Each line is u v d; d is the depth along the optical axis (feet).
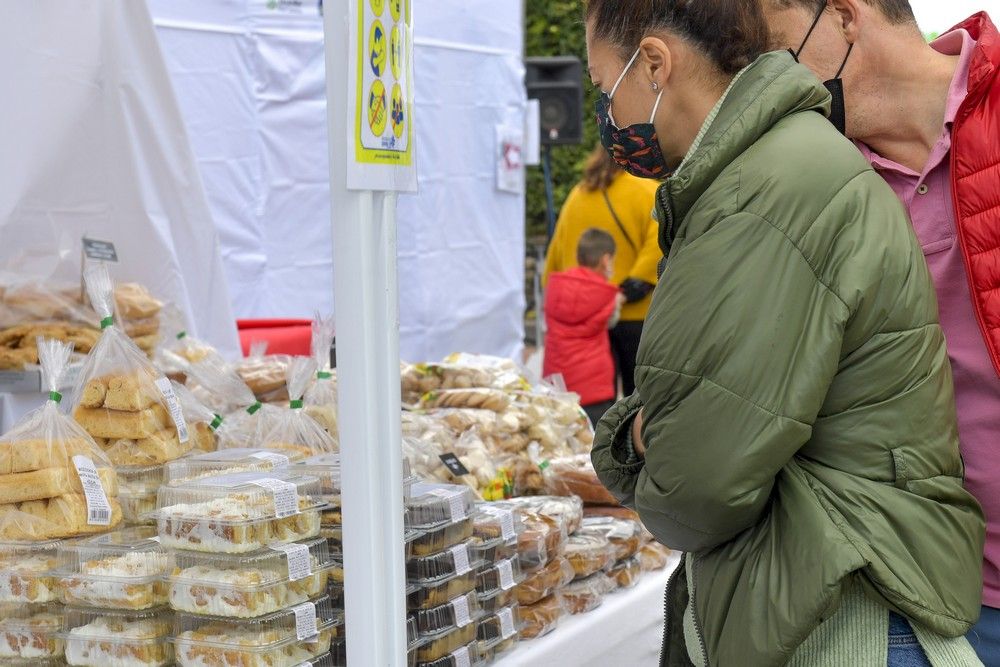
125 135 10.12
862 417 4.43
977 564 4.59
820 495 4.42
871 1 5.49
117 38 9.96
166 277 10.52
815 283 4.36
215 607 5.02
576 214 16.69
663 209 4.70
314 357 7.41
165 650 5.20
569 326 15.69
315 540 5.44
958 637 4.47
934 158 5.42
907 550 4.36
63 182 9.68
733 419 4.30
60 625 5.35
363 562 4.55
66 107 9.58
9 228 9.25
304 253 16.12
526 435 8.74
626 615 7.30
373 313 4.53
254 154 15.38
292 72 15.52
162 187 10.59
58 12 9.49
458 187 18.56
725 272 4.35
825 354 4.29
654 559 8.06
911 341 4.42
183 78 14.53
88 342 8.60
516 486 8.36
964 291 5.44
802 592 4.27
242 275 15.42
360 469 4.52
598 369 15.67
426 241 17.93
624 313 16.31
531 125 21.12
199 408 6.90
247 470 5.85
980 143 5.15
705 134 4.66
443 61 17.99
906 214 4.65
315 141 15.94
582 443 9.29
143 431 6.07
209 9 14.66
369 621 4.57
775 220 4.37
